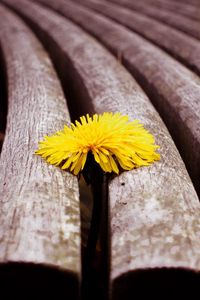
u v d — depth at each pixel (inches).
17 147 12.1
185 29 34.3
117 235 8.9
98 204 10.3
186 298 8.2
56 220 8.9
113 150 9.6
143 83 21.4
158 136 12.7
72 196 9.8
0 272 7.8
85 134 9.6
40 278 7.9
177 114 16.0
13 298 8.2
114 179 10.5
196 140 13.7
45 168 10.4
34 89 17.9
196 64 22.6
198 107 15.1
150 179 10.2
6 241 8.3
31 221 8.7
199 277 7.9
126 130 9.9
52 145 9.9
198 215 9.4
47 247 8.1
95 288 11.0
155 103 19.3
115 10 42.4
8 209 9.2
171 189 10.0
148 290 8.1
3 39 29.3
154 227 8.8
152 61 22.0
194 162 13.9
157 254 8.1
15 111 15.8
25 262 7.7
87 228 13.9
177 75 19.0
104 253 10.9
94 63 21.9
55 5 46.1
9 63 23.6
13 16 38.3
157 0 51.8
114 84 18.3
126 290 8.1
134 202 9.6
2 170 11.3
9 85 20.4
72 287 8.0
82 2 49.0
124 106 15.4
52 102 16.2
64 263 7.9
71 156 9.7
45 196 9.5
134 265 7.9
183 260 8.0
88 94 18.6
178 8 45.2
